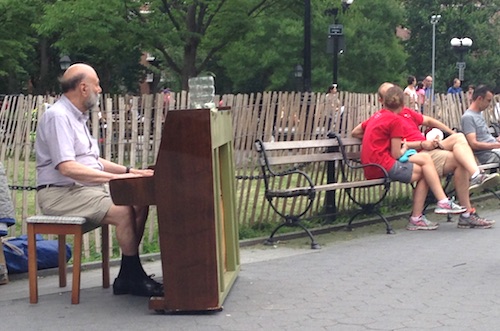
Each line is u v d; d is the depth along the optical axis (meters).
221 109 5.83
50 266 6.84
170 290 5.18
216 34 20.70
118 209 5.61
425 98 10.77
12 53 22.67
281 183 8.43
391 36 36.88
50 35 23.88
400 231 8.40
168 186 5.08
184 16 20.12
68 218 5.43
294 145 8.09
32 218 5.45
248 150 8.15
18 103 7.39
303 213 7.73
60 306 5.50
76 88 5.63
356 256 7.08
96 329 4.94
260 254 7.34
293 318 5.12
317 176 8.83
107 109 7.21
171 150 5.04
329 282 6.09
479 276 6.23
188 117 5.02
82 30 18.59
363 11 35.38
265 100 8.23
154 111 7.40
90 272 6.83
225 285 5.62
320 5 20.55
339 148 8.83
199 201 5.07
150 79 47.59
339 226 8.52
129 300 5.63
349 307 5.38
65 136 5.49
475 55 48.38
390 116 8.38
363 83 35.75
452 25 46.53
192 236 5.12
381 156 8.38
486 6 49.38
